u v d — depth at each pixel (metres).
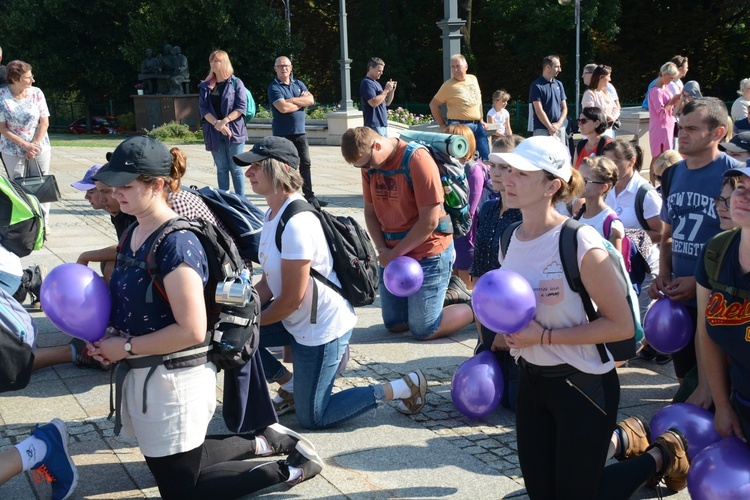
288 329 4.34
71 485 3.68
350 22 41.44
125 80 40.41
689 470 3.26
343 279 4.32
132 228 3.23
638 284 5.25
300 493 3.83
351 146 5.46
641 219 5.55
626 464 3.33
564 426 3.00
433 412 4.81
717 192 4.39
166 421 3.17
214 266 3.16
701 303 3.18
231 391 3.67
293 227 4.11
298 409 4.49
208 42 37.16
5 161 9.16
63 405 4.93
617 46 39.03
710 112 4.33
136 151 3.00
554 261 2.95
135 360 3.15
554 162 2.90
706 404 4.04
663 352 4.69
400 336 6.30
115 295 3.17
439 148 5.79
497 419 4.70
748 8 36.78
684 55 39.19
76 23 38.59
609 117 12.32
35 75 39.41
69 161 18.48
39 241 4.86
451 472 4.03
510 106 34.50
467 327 6.52
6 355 3.66
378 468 4.08
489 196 6.93
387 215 5.83
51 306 3.11
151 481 3.96
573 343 2.90
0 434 4.51
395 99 40.38
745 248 2.92
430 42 42.81
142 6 37.94
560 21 35.25
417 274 5.58
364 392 4.54
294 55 38.81
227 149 10.81
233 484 3.55
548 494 3.18
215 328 3.21
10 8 39.88
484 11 40.81
